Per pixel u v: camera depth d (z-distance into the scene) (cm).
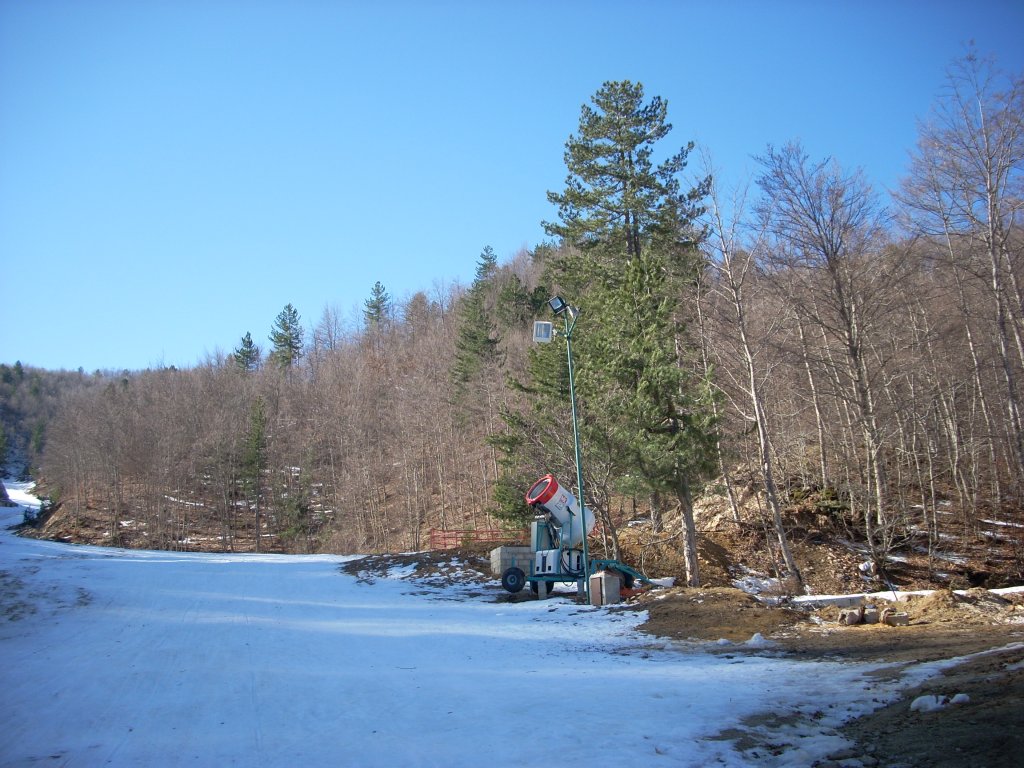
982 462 3631
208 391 8475
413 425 5950
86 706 955
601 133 3306
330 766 684
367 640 1486
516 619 1784
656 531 3241
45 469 9044
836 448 3478
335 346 10144
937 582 2662
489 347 5566
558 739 732
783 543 2420
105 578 2406
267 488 6900
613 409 2275
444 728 809
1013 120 2436
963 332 3086
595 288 2995
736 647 1268
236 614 1836
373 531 5716
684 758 648
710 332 2672
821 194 2430
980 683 788
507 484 3066
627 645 1370
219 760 721
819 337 3341
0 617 1686
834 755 625
